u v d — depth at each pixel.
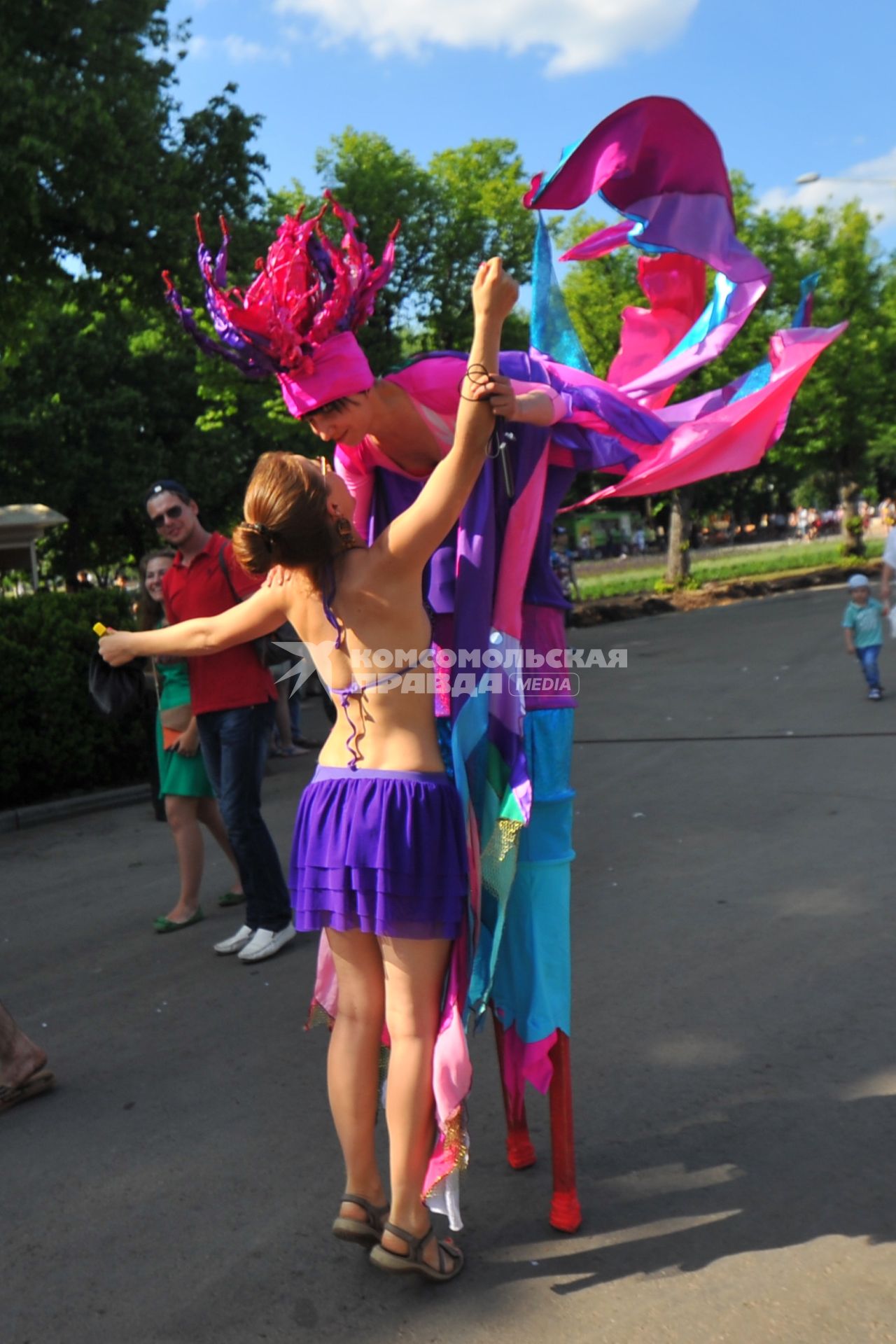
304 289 2.50
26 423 28.53
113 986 4.79
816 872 5.60
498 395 2.33
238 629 2.73
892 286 32.12
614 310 24.91
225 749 4.88
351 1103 2.59
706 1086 3.43
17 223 13.34
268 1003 4.45
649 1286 2.50
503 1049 2.92
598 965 4.53
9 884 6.77
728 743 9.23
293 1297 2.57
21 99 12.55
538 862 2.73
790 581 29.86
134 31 14.21
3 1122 3.58
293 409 2.63
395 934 2.46
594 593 31.28
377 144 22.91
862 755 8.35
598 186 2.74
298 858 2.60
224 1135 3.38
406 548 2.44
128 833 7.98
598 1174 2.99
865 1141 3.04
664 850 6.21
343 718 2.58
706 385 23.81
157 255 14.09
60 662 9.05
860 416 32.34
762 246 28.48
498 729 2.64
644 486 2.90
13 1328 2.51
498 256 2.34
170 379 30.55
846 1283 2.45
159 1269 2.71
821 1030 3.77
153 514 5.02
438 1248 2.58
